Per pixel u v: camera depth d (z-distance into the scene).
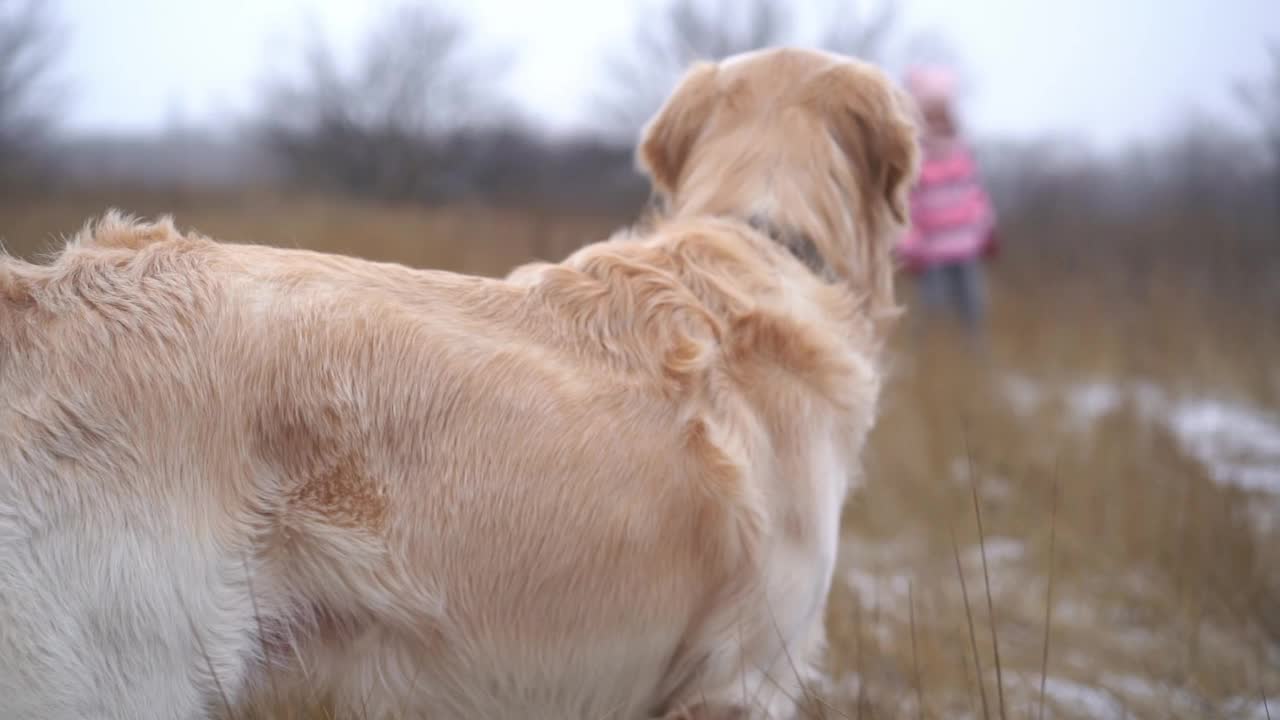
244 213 15.48
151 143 26.61
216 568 1.90
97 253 2.04
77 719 1.80
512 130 23.58
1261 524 4.65
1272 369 8.10
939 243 8.81
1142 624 4.02
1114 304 11.69
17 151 19.34
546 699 2.18
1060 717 3.23
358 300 2.11
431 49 23.95
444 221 14.78
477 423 2.09
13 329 1.90
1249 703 3.29
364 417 2.02
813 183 2.73
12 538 1.78
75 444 1.84
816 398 2.40
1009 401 6.89
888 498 5.34
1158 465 5.34
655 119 2.98
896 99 2.89
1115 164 21.09
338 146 23.38
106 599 1.82
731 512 2.22
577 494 2.13
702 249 2.50
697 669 2.32
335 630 2.03
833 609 3.80
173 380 1.92
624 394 2.22
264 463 1.95
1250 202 16.64
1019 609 4.06
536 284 2.32
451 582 2.06
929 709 3.13
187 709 1.89
